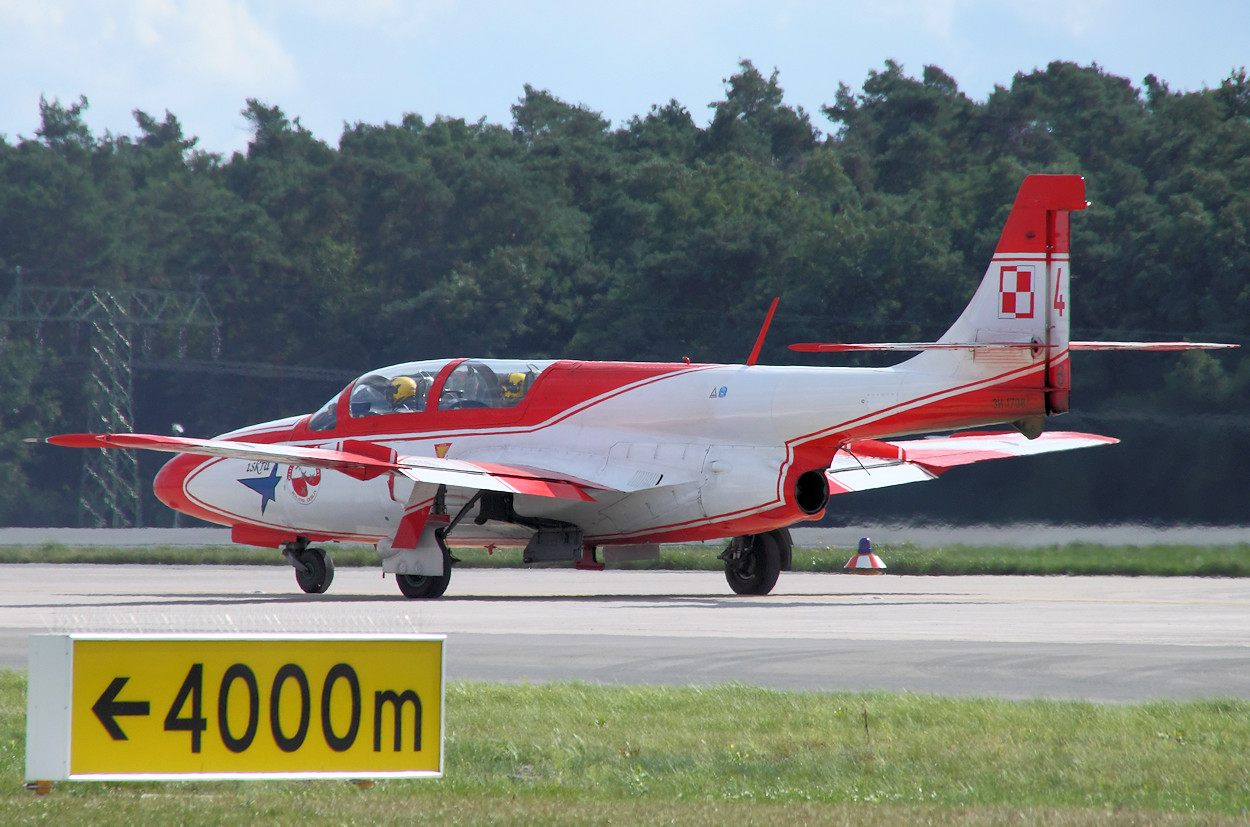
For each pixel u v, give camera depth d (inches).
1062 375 2655.0
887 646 1902.1
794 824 907.4
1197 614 2490.2
